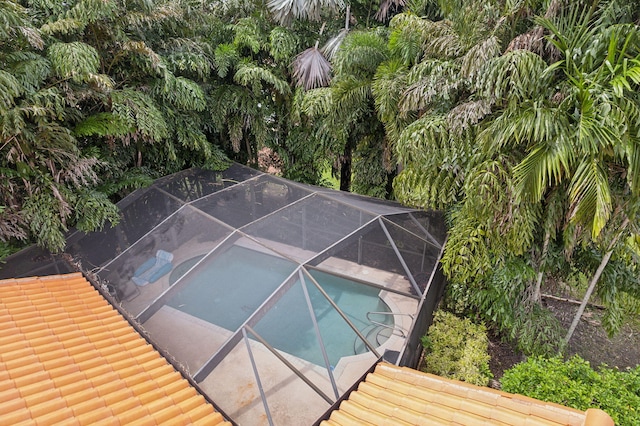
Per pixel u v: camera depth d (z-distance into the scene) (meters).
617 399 4.30
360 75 8.33
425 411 3.68
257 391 5.69
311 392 5.70
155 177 9.19
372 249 8.08
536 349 6.05
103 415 3.36
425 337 6.53
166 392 3.87
